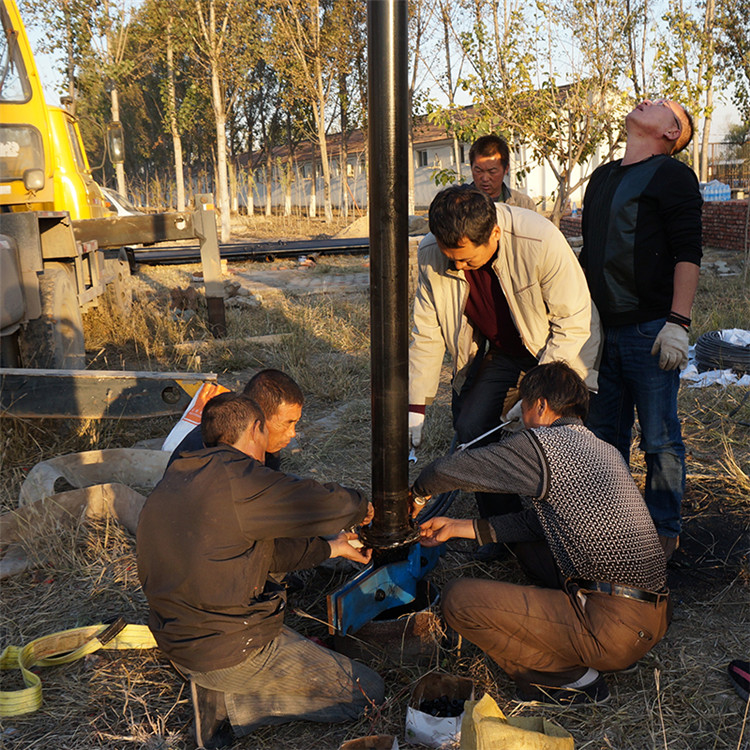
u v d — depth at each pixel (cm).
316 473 464
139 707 265
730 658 284
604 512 244
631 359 338
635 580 246
